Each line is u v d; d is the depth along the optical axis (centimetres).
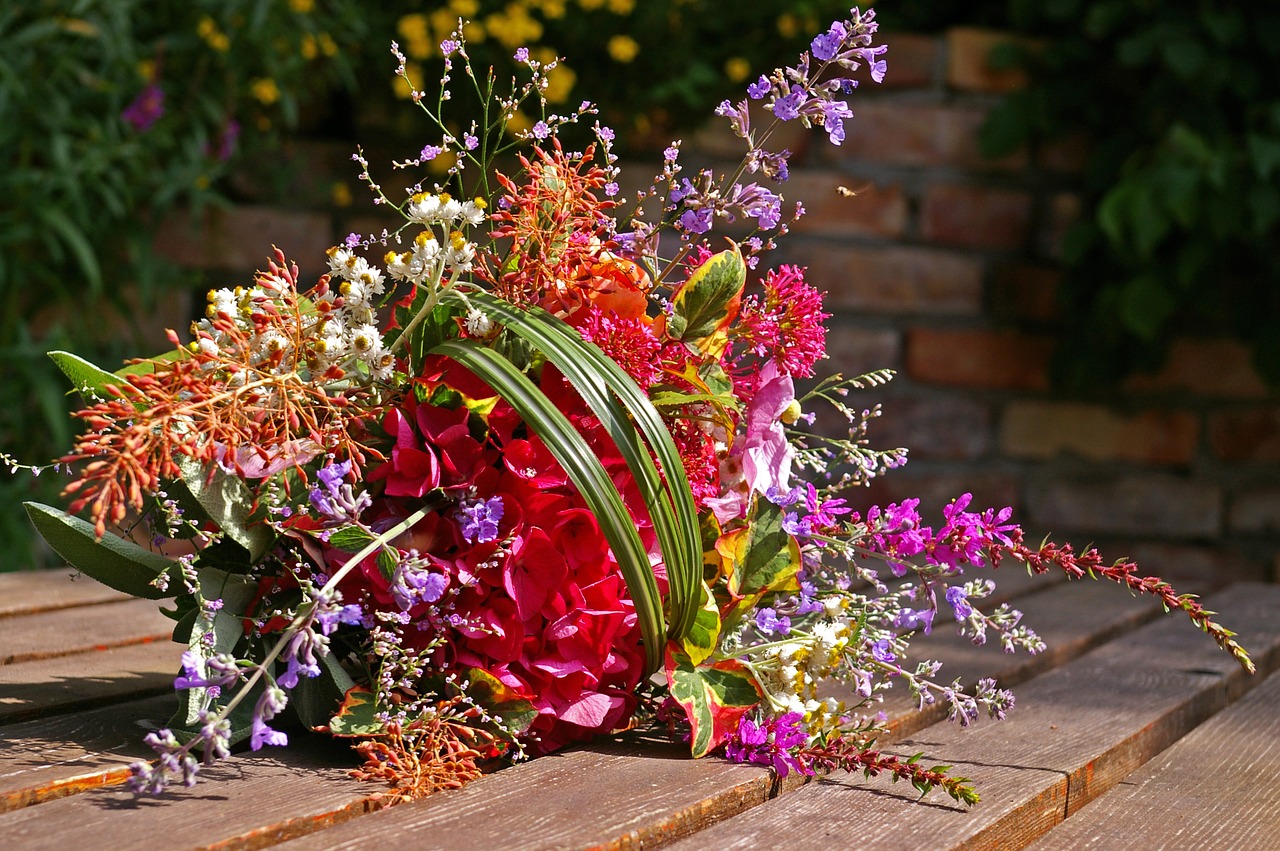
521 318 109
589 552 113
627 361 112
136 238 377
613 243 124
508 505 110
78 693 128
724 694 113
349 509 104
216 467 104
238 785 99
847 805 104
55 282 370
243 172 401
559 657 112
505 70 385
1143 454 421
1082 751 123
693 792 101
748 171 123
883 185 416
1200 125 405
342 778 102
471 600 110
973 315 421
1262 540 416
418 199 107
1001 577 242
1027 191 423
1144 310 401
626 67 392
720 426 117
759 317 118
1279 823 109
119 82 376
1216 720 146
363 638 113
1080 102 414
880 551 126
